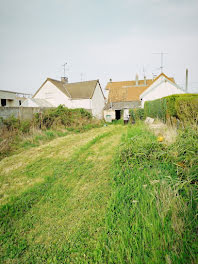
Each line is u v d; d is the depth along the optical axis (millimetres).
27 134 9266
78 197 3287
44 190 3674
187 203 2412
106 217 2484
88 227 2461
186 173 2963
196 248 1758
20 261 2047
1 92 20953
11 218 2822
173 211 2260
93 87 25531
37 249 2188
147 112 16906
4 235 2453
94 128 15062
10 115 10219
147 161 3924
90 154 6164
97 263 1867
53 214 2854
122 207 2617
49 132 10516
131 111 20641
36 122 11008
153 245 1855
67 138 9906
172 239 1920
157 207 2371
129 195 2838
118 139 8641
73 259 1984
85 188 3615
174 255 1702
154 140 5070
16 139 8359
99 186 3621
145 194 2764
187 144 3738
